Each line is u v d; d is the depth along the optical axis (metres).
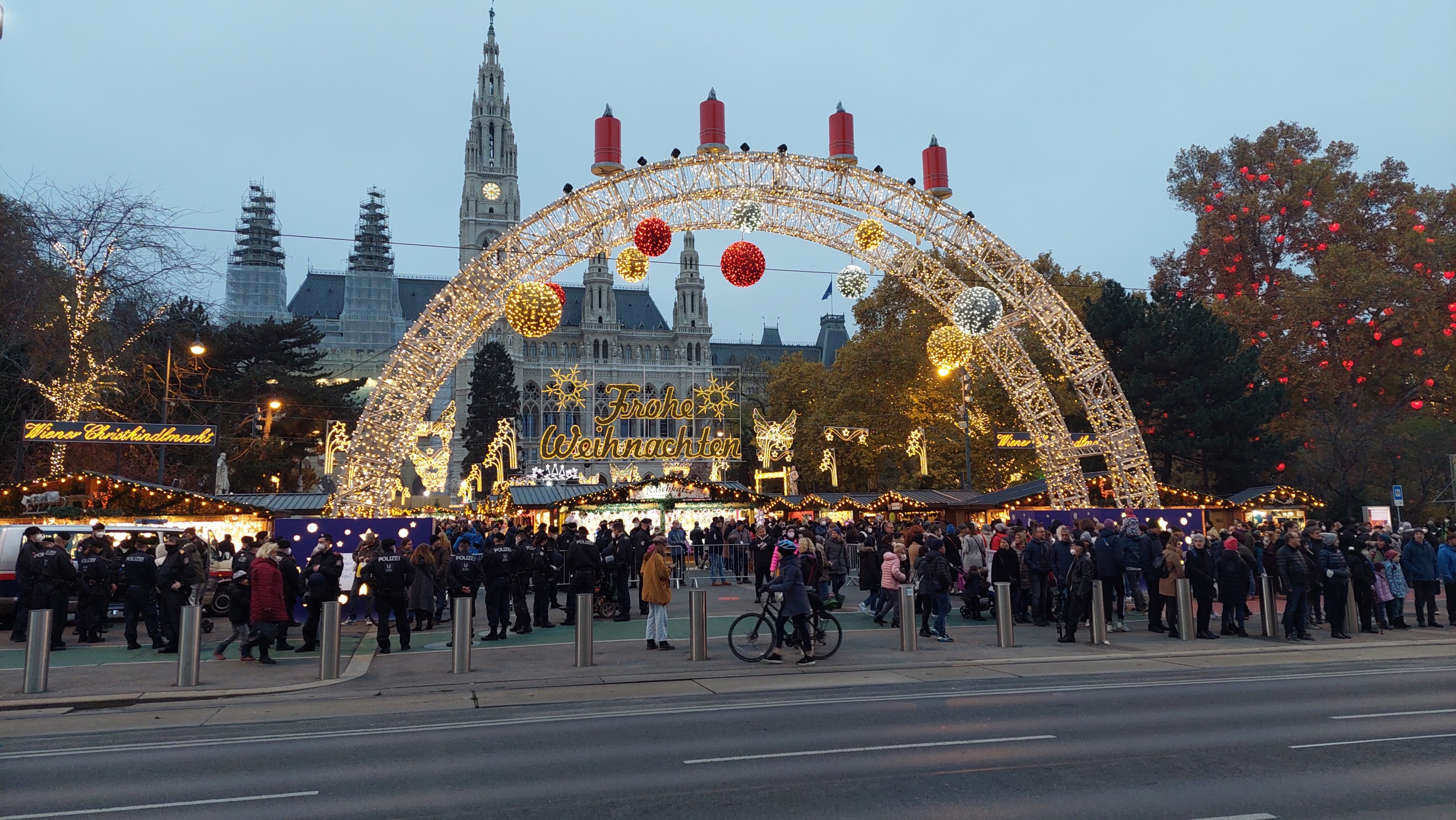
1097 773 8.00
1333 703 11.40
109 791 7.80
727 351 169.00
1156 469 44.41
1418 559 20.28
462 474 99.81
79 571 18.75
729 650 16.92
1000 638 17.11
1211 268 55.91
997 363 30.72
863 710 11.09
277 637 16.86
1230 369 42.75
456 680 13.89
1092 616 17.53
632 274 22.17
